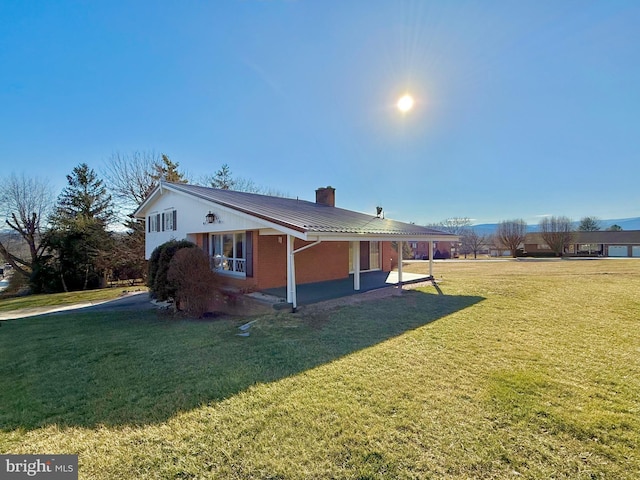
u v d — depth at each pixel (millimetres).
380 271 16516
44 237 23781
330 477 2383
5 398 3820
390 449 2680
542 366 4465
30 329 8117
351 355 4961
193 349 5582
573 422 3062
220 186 31797
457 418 3139
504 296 10047
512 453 2627
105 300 14867
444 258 46188
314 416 3197
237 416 3234
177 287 9070
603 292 10609
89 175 27438
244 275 10977
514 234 47906
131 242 24766
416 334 6043
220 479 2369
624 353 4984
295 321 7172
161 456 2645
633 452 2641
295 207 12570
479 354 4949
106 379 4340
